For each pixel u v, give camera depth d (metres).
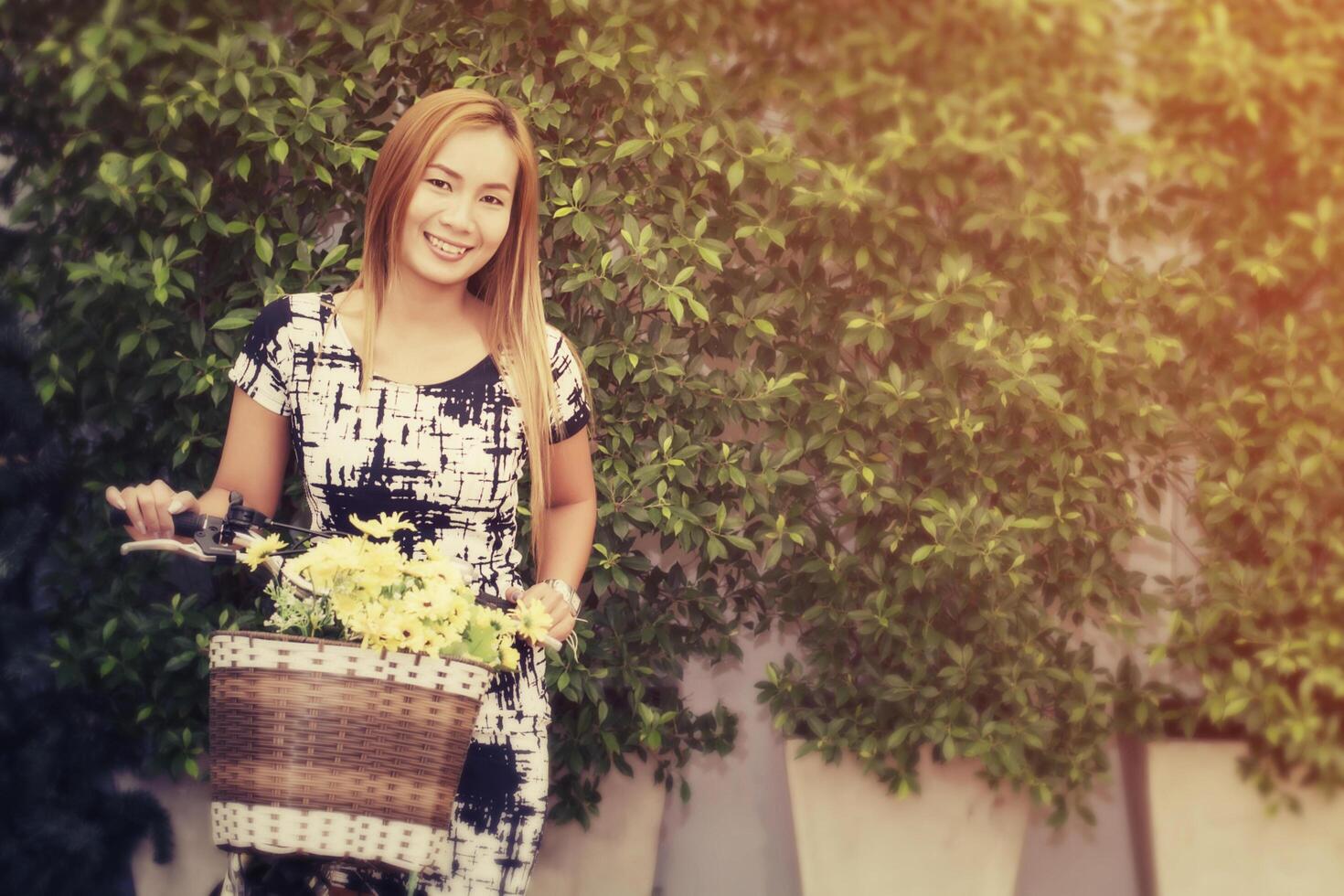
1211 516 3.11
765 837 3.24
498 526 1.92
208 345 2.85
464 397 1.86
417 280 1.85
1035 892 3.34
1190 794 3.16
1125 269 3.13
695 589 3.01
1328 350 3.12
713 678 3.21
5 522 2.78
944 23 3.04
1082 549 3.11
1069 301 3.02
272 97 2.73
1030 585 3.09
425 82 2.86
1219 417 3.12
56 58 2.75
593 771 3.05
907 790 3.03
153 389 2.78
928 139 3.01
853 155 3.01
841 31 3.01
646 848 3.07
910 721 3.03
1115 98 3.17
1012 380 2.90
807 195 2.88
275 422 1.89
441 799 1.53
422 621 1.52
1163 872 3.15
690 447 2.84
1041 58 3.07
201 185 2.75
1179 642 3.15
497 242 1.85
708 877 3.24
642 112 2.84
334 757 1.47
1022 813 3.12
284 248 2.81
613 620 2.94
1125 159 3.10
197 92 2.68
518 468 1.92
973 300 2.92
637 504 2.83
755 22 3.01
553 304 2.86
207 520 1.66
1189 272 3.12
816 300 3.00
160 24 2.70
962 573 2.99
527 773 1.88
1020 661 3.01
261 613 2.76
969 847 3.09
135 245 2.79
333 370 1.84
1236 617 3.15
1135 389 3.08
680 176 2.94
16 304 2.78
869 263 2.98
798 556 3.02
